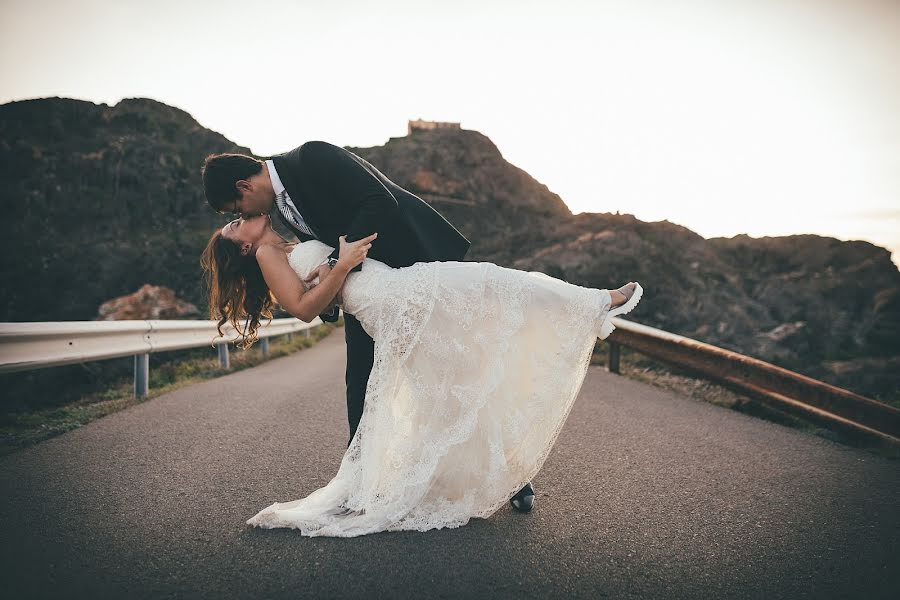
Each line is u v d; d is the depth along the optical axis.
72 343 4.81
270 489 2.91
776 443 3.94
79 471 3.16
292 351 12.72
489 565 2.03
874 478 3.14
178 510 2.59
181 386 6.60
